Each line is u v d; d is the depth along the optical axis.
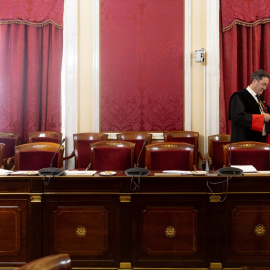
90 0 5.03
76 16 5.00
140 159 4.38
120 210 2.29
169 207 2.29
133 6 5.03
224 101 4.94
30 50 4.94
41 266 0.77
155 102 5.05
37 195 2.29
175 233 2.28
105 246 2.29
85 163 4.32
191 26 5.00
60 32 5.00
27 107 5.00
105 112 5.05
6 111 4.98
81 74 5.06
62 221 2.30
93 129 5.06
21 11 4.91
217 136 4.52
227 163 3.00
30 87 4.96
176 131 4.71
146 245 2.28
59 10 4.96
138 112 5.05
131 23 5.03
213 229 2.26
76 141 4.40
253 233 2.26
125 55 5.04
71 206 2.31
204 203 2.29
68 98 5.02
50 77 4.99
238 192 2.26
